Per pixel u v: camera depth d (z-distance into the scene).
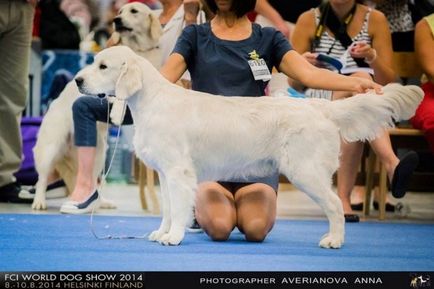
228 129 4.41
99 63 4.49
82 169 6.46
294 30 6.75
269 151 4.42
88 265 3.87
